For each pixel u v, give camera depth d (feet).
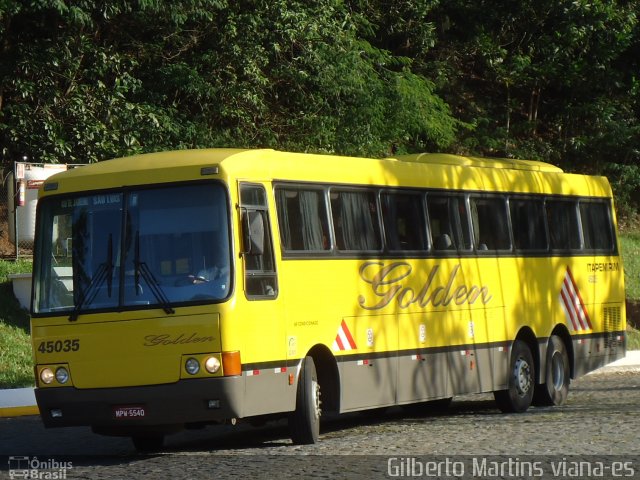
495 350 74.74
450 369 70.03
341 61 122.93
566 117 166.71
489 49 160.56
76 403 53.16
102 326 52.95
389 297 64.95
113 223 54.03
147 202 53.78
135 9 115.44
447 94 161.17
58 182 55.62
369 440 58.39
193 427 57.06
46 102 113.60
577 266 85.46
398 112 130.41
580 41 160.97
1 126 113.60
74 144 115.24
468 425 65.92
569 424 63.82
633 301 133.39
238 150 56.24
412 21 149.89
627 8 162.50
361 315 62.18
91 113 115.03
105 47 119.85
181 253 52.85
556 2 156.66
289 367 55.72
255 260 54.24
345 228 62.13
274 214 56.34
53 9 108.17
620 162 166.81
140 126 116.26
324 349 59.31
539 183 82.38
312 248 58.95
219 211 52.85
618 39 159.74
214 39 121.80
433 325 68.80
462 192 73.67
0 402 81.56
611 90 167.32
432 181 70.74
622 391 89.61
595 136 163.53
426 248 69.00
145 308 52.42
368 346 62.54
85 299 53.52
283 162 57.98
